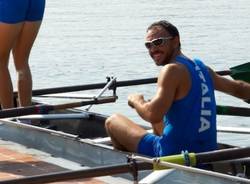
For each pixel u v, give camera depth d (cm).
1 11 1354
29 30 1387
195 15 6278
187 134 1052
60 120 1457
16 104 1494
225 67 3284
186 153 969
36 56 3744
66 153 1215
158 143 1080
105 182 1088
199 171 933
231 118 2094
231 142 1833
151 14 6488
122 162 1099
